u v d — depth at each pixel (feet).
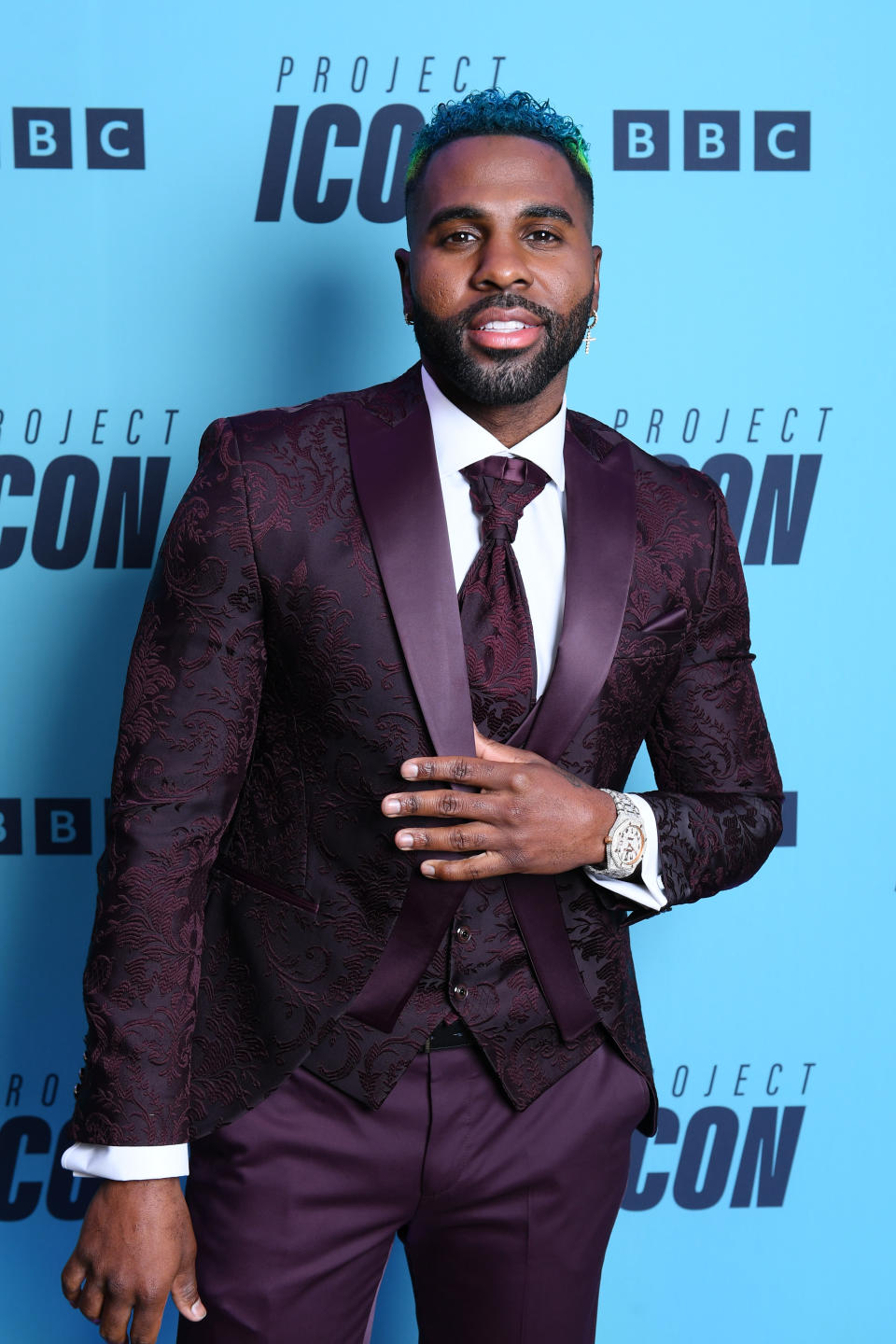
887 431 5.23
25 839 5.13
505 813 3.11
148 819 3.07
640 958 5.38
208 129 4.86
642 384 5.12
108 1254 3.04
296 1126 3.30
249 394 4.97
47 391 4.92
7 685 5.06
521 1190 3.44
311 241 4.93
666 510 3.55
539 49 4.93
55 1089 5.24
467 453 3.32
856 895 5.41
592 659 3.26
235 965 3.33
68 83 4.80
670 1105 5.45
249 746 3.23
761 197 5.09
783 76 5.05
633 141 5.02
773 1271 5.56
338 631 3.15
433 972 3.25
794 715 5.31
